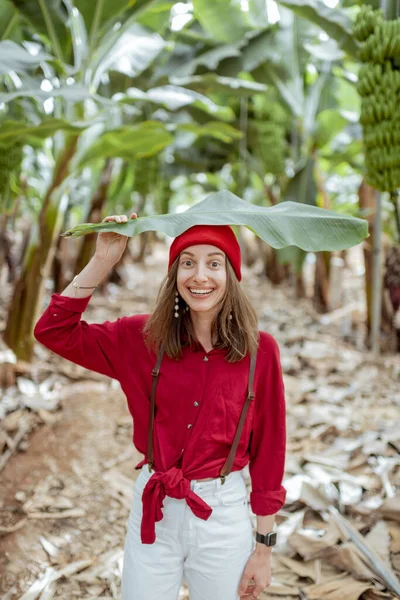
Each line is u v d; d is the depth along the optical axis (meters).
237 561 1.36
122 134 3.63
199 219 1.28
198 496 1.31
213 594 1.36
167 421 1.36
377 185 2.94
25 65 2.62
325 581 1.97
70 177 3.77
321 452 2.96
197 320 1.39
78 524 2.34
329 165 7.58
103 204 5.27
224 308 1.34
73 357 1.40
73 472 2.74
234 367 1.35
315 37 5.26
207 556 1.33
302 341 5.11
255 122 6.63
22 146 3.71
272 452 1.40
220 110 6.98
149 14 3.95
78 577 2.02
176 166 7.72
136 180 6.69
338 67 5.61
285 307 6.61
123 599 1.38
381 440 3.03
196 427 1.33
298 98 5.67
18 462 2.79
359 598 1.91
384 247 4.68
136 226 1.24
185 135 7.00
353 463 2.78
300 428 3.26
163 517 1.33
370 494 2.52
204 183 9.30
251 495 1.42
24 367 3.79
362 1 3.16
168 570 1.35
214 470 1.33
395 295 4.22
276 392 1.39
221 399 1.33
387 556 2.06
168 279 1.38
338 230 1.34
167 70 4.59
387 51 2.74
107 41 3.41
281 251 5.28
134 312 6.03
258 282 8.43
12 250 4.67
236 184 8.12
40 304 3.92
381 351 4.68
